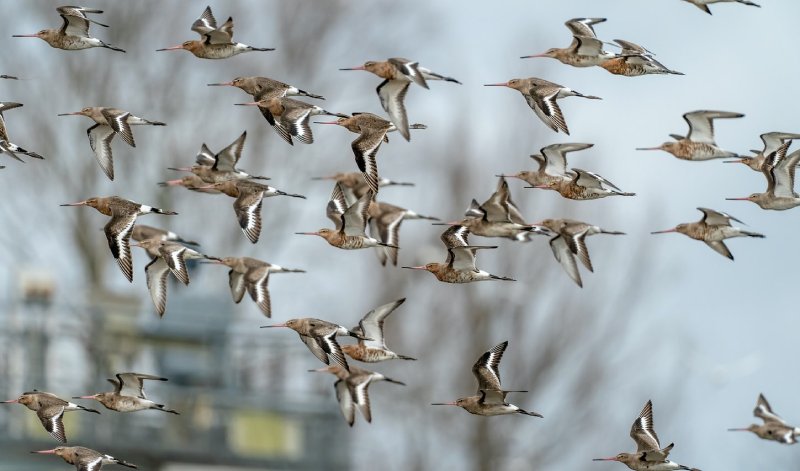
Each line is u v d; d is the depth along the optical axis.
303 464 38.53
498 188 29.09
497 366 27.27
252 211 29.06
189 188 29.95
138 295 40.81
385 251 31.02
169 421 37.94
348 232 29.12
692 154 28.56
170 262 29.52
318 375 39.41
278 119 29.42
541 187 29.36
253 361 39.91
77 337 38.16
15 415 36.78
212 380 38.75
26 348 37.59
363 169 28.14
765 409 28.70
